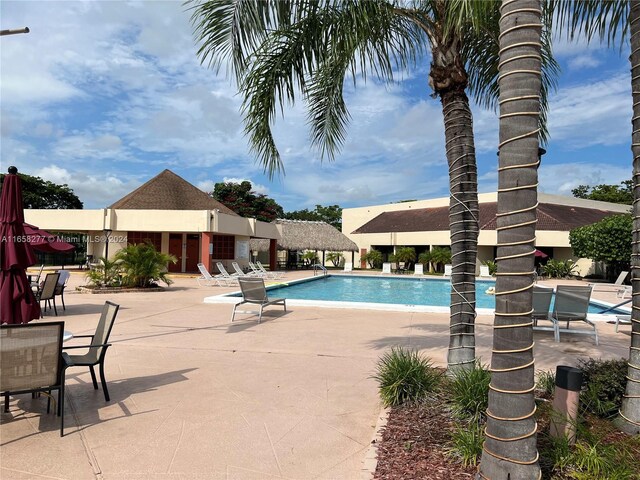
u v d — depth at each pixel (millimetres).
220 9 4242
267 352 6734
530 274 2602
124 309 11539
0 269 5059
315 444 3582
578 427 3363
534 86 2588
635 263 3783
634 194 3846
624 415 3707
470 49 6543
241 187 52594
